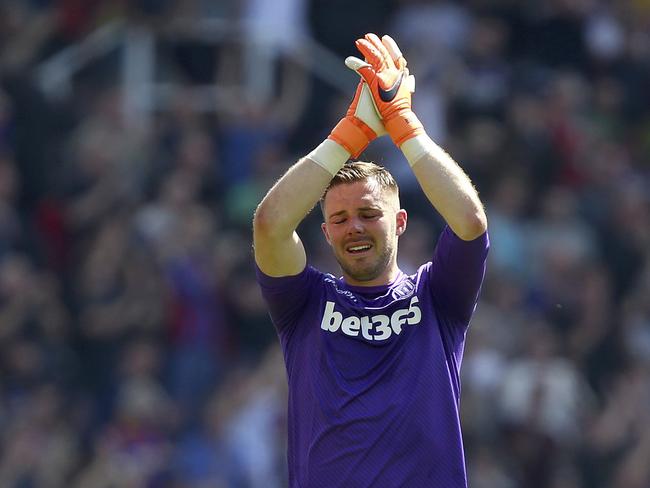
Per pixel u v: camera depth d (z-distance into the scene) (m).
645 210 54.22
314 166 19.27
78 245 48.09
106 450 43.66
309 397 19.31
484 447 45.50
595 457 48.03
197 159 50.38
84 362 45.84
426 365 19.12
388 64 19.47
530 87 54.94
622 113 58.44
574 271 51.16
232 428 44.22
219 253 48.09
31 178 48.62
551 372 47.53
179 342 46.03
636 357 50.47
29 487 43.00
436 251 19.59
